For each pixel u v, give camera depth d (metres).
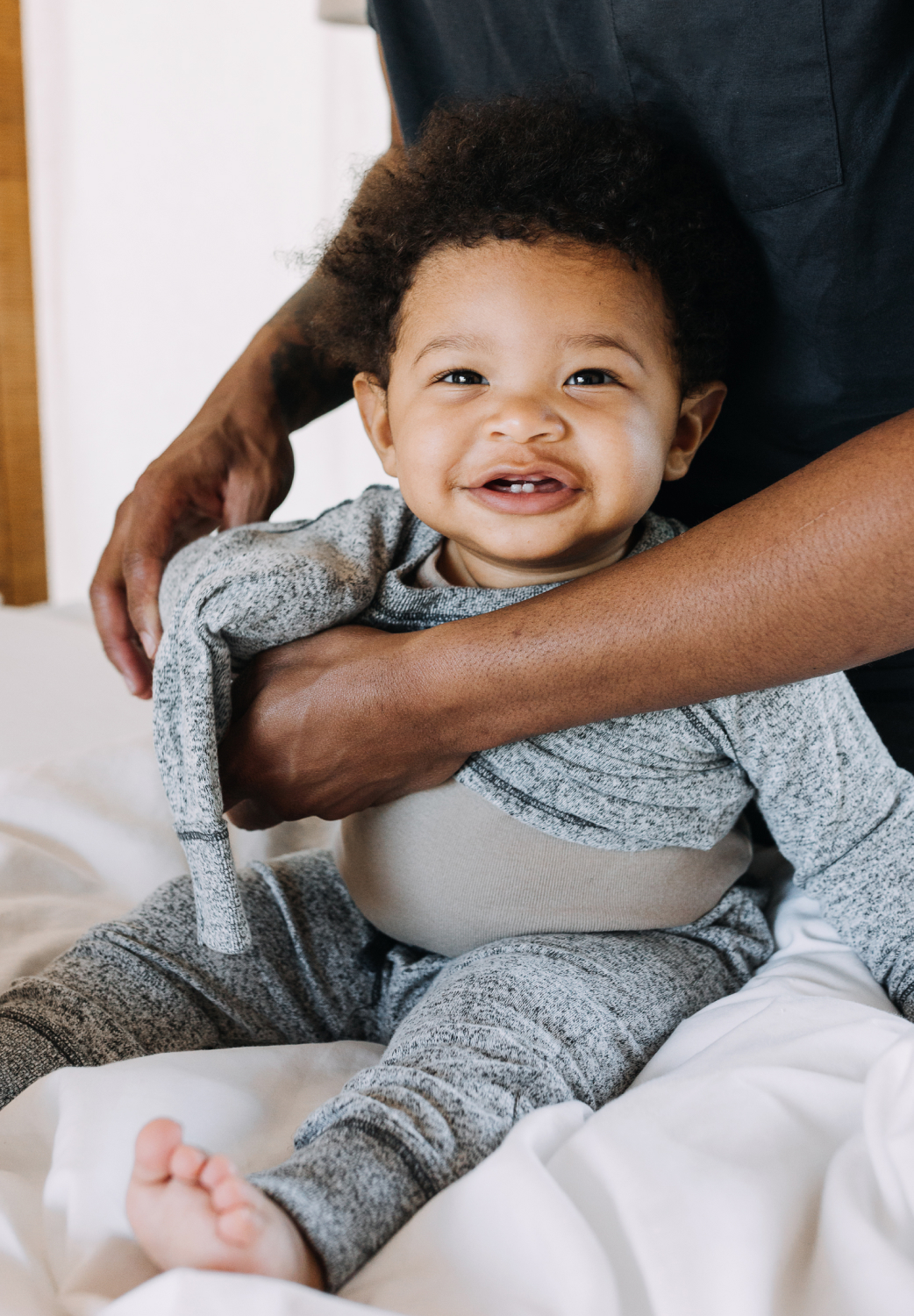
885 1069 0.56
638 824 0.74
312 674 0.70
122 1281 0.50
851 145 0.70
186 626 0.69
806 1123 0.56
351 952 0.84
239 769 0.72
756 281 0.79
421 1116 0.56
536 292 0.72
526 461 0.70
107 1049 0.71
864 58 0.67
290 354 1.04
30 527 2.41
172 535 0.94
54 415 2.75
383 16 0.95
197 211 2.59
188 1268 0.45
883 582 0.56
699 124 0.76
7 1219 0.53
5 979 0.80
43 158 2.61
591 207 0.73
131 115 2.56
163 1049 0.74
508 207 0.73
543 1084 0.61
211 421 1.01
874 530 0.56
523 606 0.65
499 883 0.75
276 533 0.85
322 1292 0.45
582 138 0.76
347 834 0.82
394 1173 0.53
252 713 0.71
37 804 1.04
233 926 0.68
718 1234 0.48
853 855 0.76
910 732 0.89
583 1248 0.47
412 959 0.82
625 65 0.78
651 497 0.75
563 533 0.72
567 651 0.62
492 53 0.90
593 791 0.73
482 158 0.77
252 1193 0.47
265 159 2.53
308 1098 0.68
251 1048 0.70
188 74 2.53
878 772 0.76
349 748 0.69
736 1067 0.59
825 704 0.74
